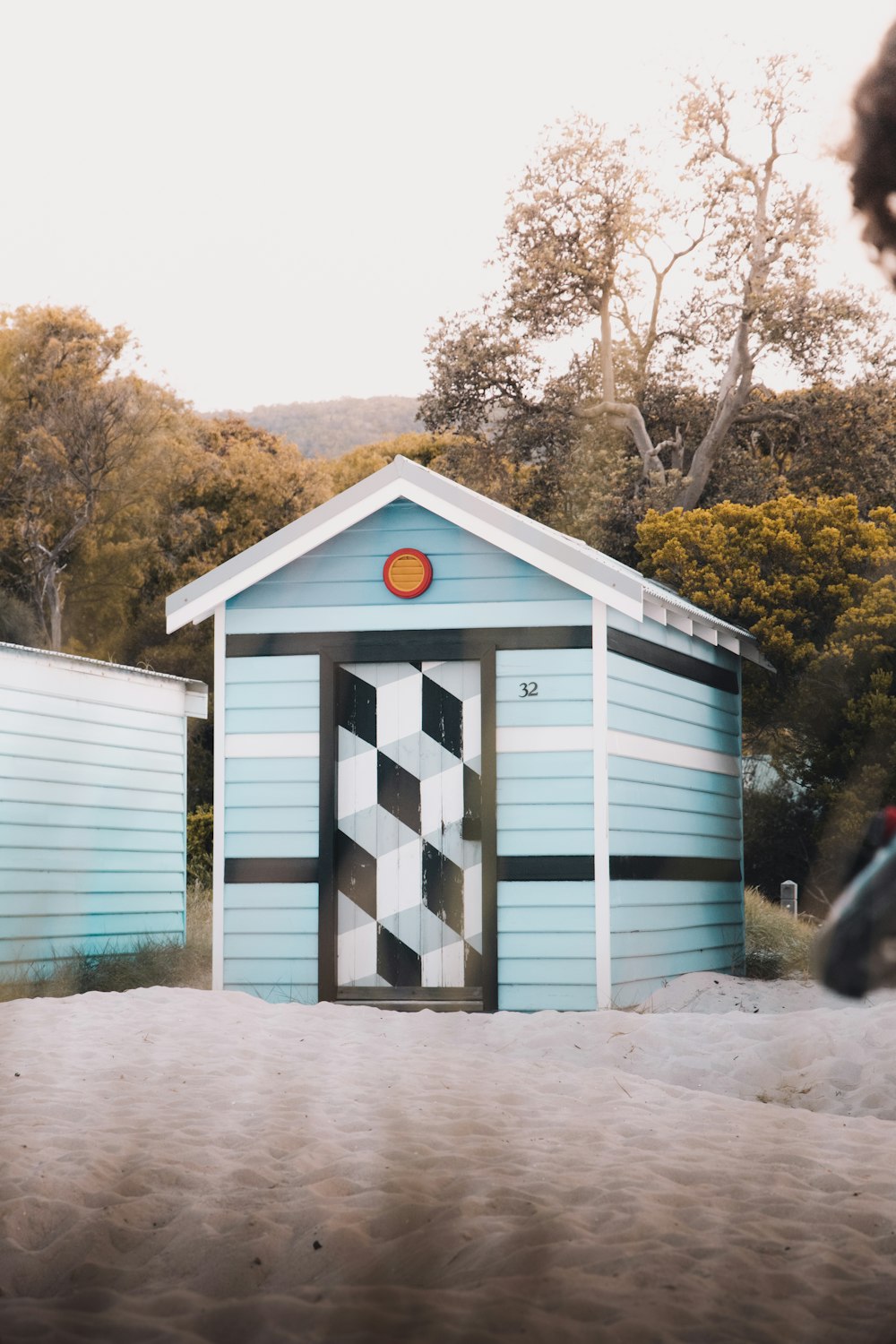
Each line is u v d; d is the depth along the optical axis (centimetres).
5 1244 433
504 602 1077
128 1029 854
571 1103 657
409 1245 421
